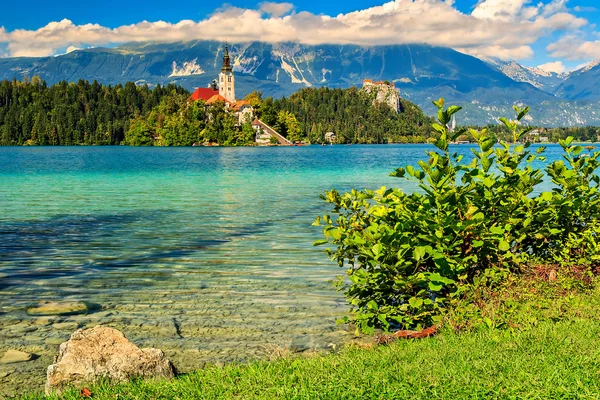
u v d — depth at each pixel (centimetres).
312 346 916
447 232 905
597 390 580
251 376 676
